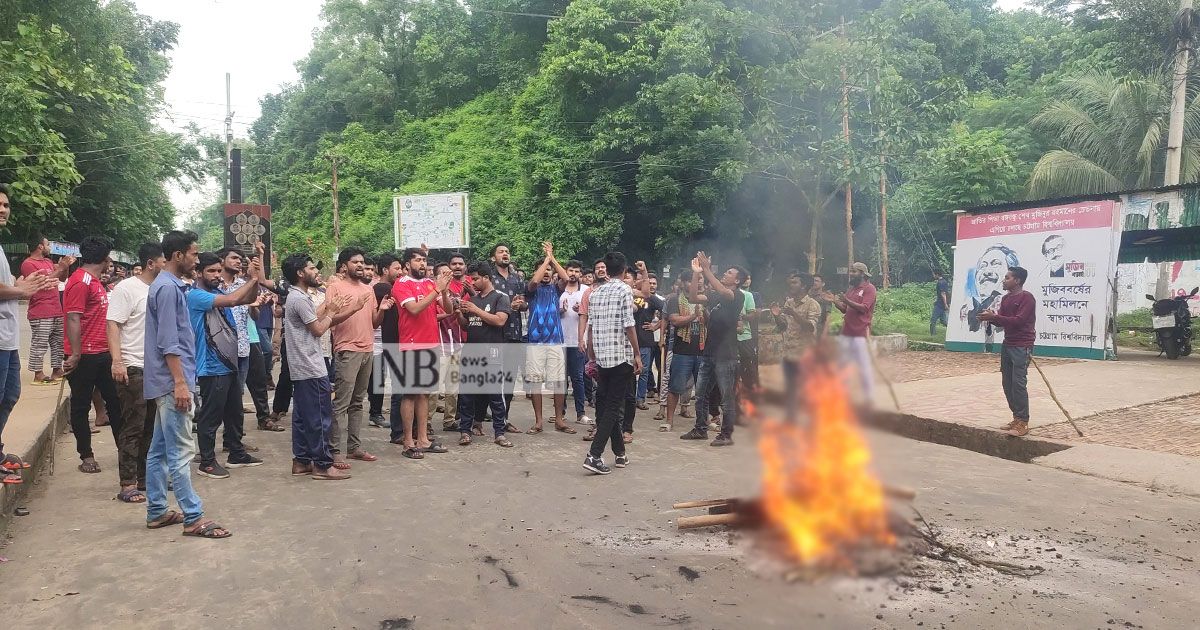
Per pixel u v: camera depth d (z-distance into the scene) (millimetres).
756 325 7730
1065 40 29484
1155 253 15664
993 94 30734
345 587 3832
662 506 5305
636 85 29703
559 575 4004
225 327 6145
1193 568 4129
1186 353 13586
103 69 16109
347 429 6832
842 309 8148
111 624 3396
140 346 5398
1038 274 13812
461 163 36406
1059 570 4070
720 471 6383
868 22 18297
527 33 40031
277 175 48281
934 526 4809
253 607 3584
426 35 42938
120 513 5090
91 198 23250
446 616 3496
